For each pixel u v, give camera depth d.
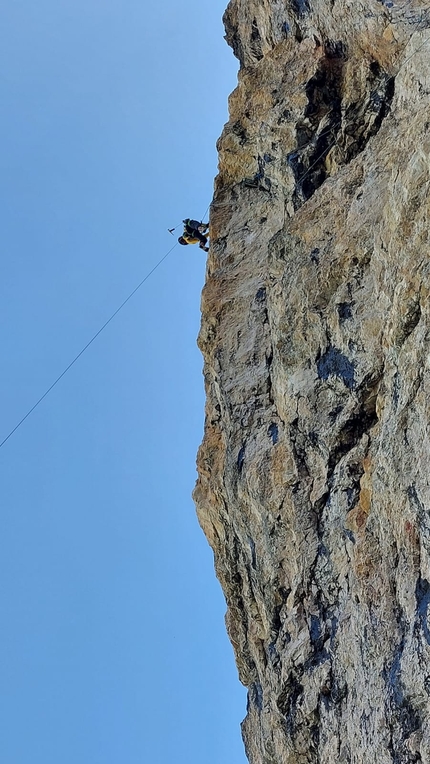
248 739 13.70
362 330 10.33
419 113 10.23
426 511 8.37
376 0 12.11
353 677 9.51
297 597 10.84
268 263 12.76
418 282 8.98
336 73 13.75
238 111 15.77
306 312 11.30
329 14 13.51
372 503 9.53
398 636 8.67
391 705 8.52
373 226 10.70
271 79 15.04
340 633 9.98
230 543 13.60
